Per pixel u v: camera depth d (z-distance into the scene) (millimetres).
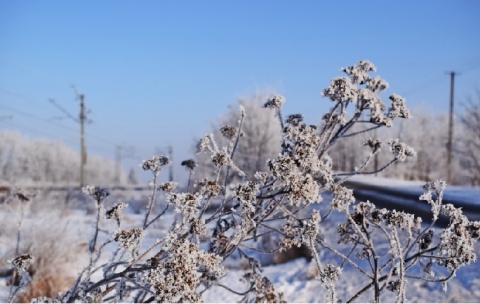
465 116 34156
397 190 21203
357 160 42500
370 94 2191
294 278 8523
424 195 2072
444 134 42375
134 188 39375
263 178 2078
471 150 34969
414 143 42219
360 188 22391
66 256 7773
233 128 2549
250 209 1910
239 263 9141
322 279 1990
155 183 2207
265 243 10289
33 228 8320
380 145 2340
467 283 6520
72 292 2145
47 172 78062
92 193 2471
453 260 1954
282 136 2283
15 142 74938
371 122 2258
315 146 2123
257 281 2764
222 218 2334
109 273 2293
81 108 35250
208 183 2148
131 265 1894
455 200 15180
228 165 2291
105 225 11516
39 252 7320
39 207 15336
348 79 2164
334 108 2268
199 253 1678
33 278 6684
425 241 2262
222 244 2266
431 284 6680
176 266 1581
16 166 73438
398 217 2076
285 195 2041
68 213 16781
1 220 8797
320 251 9477
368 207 2324
